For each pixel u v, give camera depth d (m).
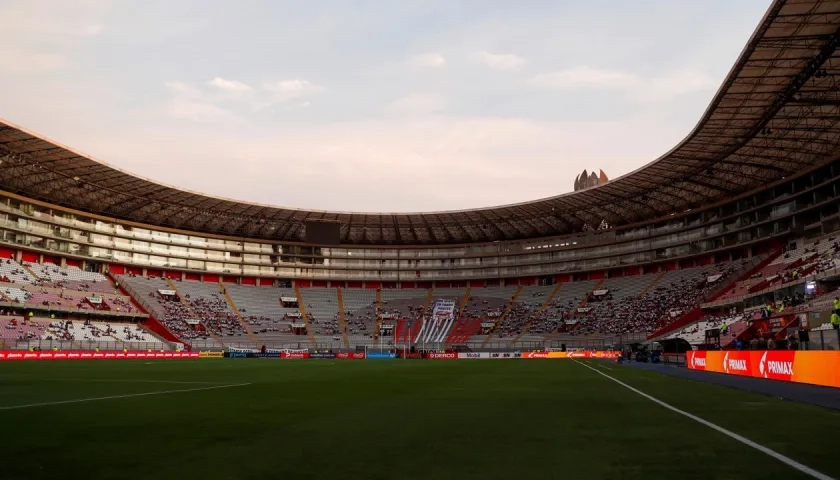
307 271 112.12
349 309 105.12
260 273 108.50
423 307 105.25
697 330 70.12
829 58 40.06
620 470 6.71
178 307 92.81
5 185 78.94
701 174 72.88
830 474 6.48
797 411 12.82
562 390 19.66
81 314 80.44
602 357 74.38
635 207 90.81
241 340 89.88
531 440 8.87
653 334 78.38
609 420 11.31
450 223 105.19
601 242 101.25
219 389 19.88
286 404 14.58
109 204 91.12
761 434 9.39
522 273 108.50
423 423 10.90
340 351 84.81
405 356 83.81
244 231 107.81
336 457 7.51
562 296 99.38
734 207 83.38
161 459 7.36
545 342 87.44
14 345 63.84
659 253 94.00
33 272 80.25
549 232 107.12
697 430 9.87
